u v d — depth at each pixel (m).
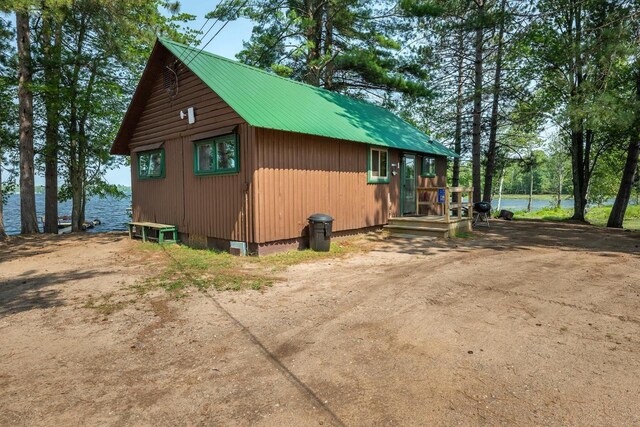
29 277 7.19
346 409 2.75
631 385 3.02
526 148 20.84
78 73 16.20
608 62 9.65
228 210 9.14
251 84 10.02
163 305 5.19
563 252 8.77
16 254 9.91
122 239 12.34
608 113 9.22
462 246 9.71
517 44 17.12
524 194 83.75
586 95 9.99
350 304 5.10
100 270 7.60
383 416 2.66
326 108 11.29
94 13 14.11
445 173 15.80
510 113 19.28
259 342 3.94
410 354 3.60
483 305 4.97
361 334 4.09
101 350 3.84
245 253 8.76
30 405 2.88
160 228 10.66
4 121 16.19
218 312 4.87
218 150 9.35
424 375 3.21
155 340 4.05
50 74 14.89
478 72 17.62
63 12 12.69
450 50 18.84
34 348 3.92
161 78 11.08
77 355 3.74
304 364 3.45
